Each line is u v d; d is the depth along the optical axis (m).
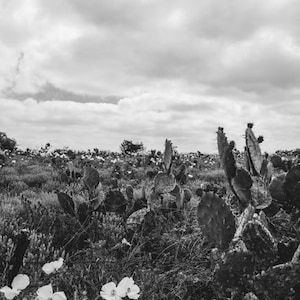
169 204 5.65
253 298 2.24
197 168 13.98
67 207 4.80
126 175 11.84
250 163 3.61
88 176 5.35
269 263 2.35
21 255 2.84
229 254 2.29
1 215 5.61
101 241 3.79
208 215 2.96
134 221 4.53
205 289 3.17
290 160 7.60
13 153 17.31
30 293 2.59
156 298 3.03
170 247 4.16
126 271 3.46
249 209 3.16
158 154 16.88
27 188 9.44
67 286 2.96
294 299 2.27
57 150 18.89
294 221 3.40
